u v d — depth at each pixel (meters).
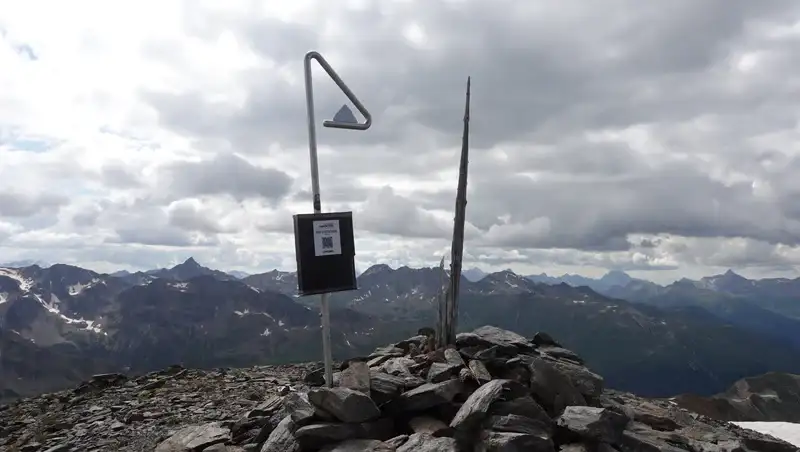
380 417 11.32
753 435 16.53
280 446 10.60
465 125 14.39
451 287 14.39
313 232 11.44
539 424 10.36
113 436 13.79
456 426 10.26
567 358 15.23
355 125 12.48
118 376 21.45
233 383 19.31
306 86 12.01
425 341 15.38
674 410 17.00
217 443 11.88
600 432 10.52
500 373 12.88
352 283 11.77
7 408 18.77
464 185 14.44
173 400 16.92
